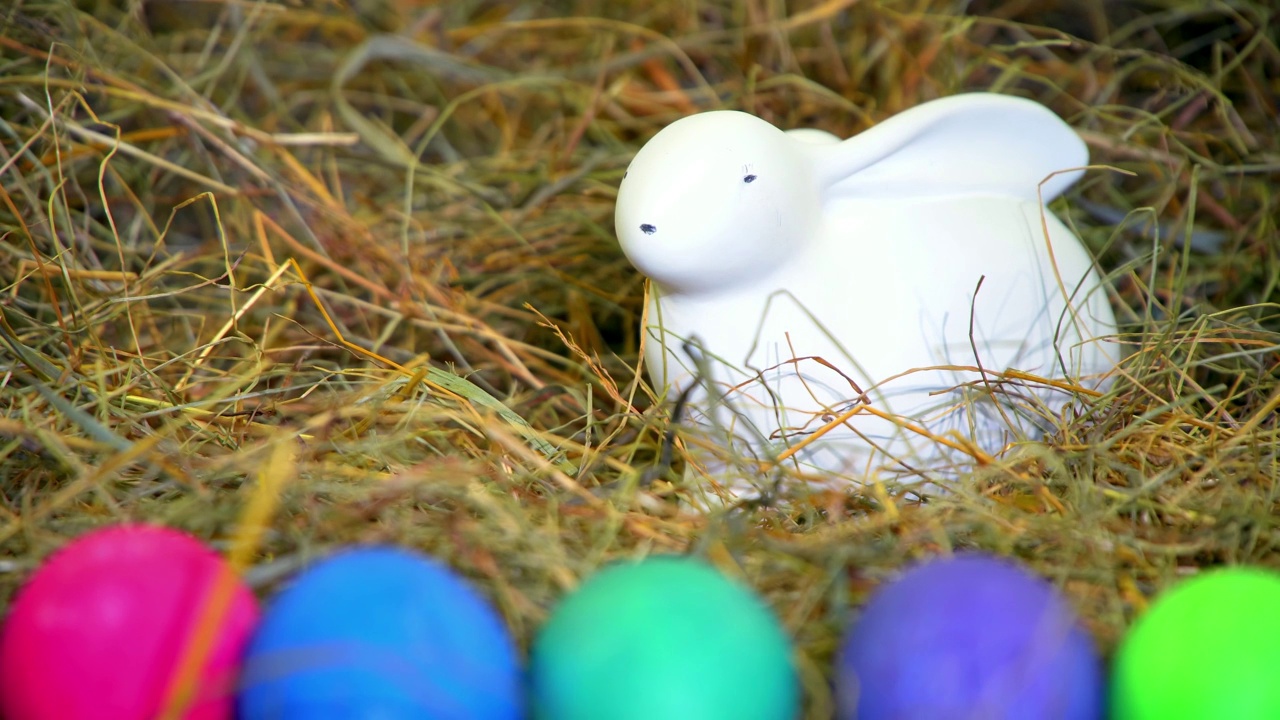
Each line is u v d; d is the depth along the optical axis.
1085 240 0.57
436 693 0.35
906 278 0.44
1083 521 0.41
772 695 0.35
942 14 0.67
